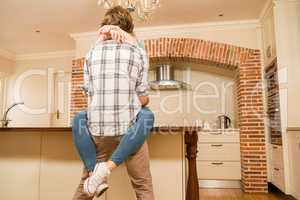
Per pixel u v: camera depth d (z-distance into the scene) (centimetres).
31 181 193
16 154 198
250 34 423
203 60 432
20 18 412
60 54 601
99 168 121
